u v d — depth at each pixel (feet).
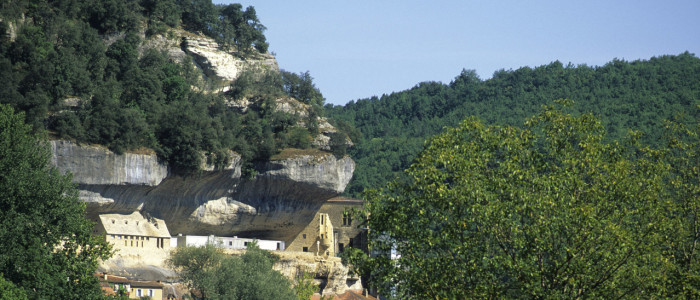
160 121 530.68
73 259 252.01
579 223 198.70
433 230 223.10
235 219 569.64
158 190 525.75
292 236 605.31
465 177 212.64
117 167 494.18
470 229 208.33
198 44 652.07
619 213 207.51
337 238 635.25
